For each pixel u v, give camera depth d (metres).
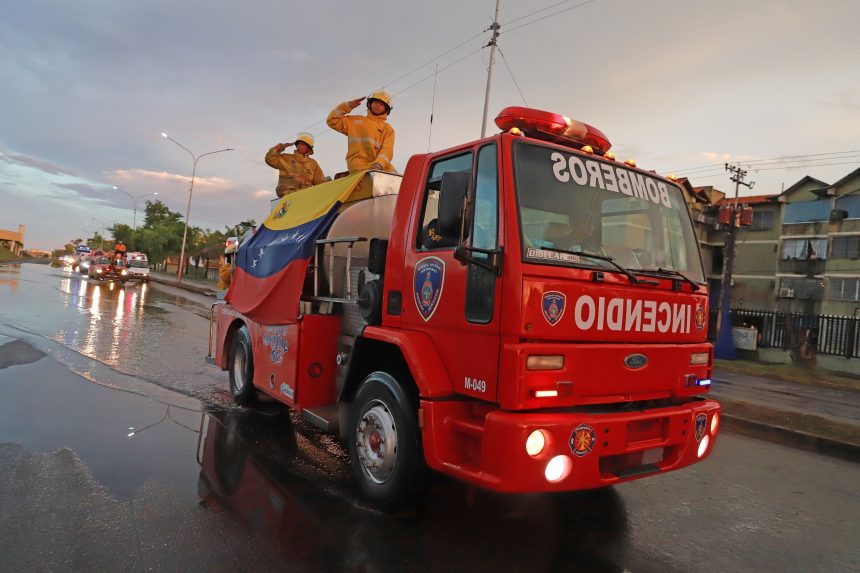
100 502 3.88
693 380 4.05
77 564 3.08
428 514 4.08
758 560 3.74
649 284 3.81
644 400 3.82
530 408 3.29
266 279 5.90
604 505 4.53
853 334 20.38
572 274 3.44
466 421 3.57
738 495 5.06
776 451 7.00
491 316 3.38
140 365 8.87
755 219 41.38
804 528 4.38
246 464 4.87
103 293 24.89
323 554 3.38
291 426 6.12
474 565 3.37
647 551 3.75
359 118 6.56
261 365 6.11
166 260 64.19
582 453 3.28
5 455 4.62
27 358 8.63
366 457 4.25
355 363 4.54
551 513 4.27
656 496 4.86
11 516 3.59
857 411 11.22
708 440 4.06
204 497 4.10
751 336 22.38
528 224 3.41
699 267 4.43
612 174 3.99
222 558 3.25
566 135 4.12
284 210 6.40
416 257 4.08
